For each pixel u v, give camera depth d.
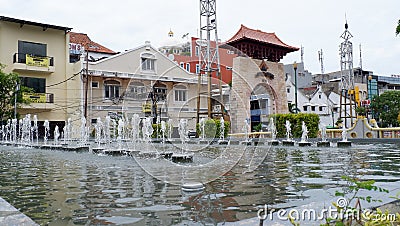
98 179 4.97
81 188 4.24
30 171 6.15
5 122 23.09
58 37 28.23
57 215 2.95
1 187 4.39
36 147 14.45
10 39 26.12
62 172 5.92
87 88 24.52
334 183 4.34
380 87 53.00
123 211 3.04
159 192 3.85
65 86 28.23
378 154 8.88
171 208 3.11
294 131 17.36
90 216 2.90
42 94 26.88
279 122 17.70
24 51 26.61
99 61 25.86
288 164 6.61
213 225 2.58
